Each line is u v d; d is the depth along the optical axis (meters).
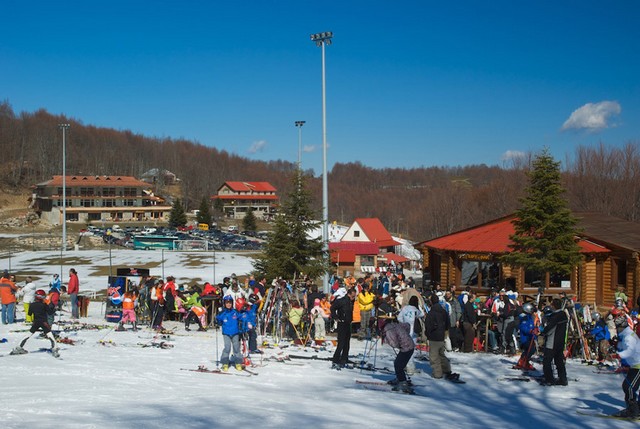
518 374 15.48
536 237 30.09
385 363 16.92
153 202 139.75
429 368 16.33
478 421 10.09
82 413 8.77
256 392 11.75
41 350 16.41
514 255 30.05
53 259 68.56
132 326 24.38
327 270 33.56
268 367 15.26
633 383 10.81
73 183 125.56
